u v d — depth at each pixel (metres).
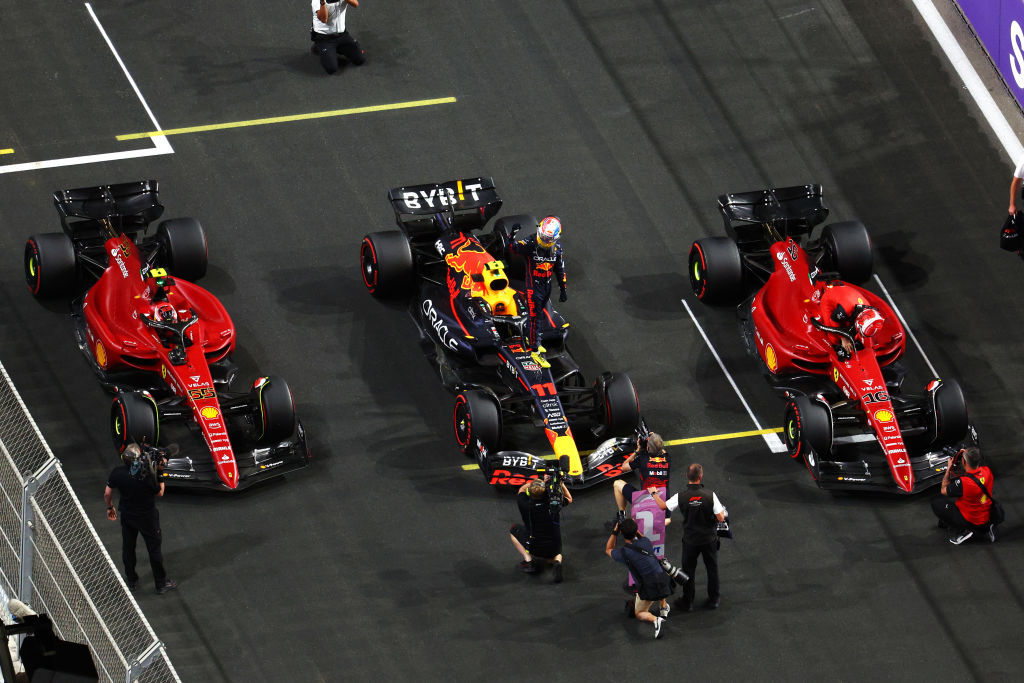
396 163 89.38
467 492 72.75
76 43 94.69
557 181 89.25
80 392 76.00
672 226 87.44
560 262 74.81
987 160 92.81
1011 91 95.56
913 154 92.88
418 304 80.19
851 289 74.69
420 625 66.38
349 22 98.00
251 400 73.25
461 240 77.62
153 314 72.06
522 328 73.75
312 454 74.19
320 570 68.62
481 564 69.31
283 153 89.38
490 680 63.97
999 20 95.69
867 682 64.69
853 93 96.25
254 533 70.19
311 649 65.12
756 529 71.88
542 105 93.81
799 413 72.88
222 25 96.81
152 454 64.94
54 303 80.38
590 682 64.00
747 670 64.88
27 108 90.38
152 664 51.12
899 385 77.44
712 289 81.88
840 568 70.06
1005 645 66.69
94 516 70.50
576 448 71.94
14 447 60.19
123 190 80.44
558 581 68.31
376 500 72.19
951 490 69.50
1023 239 83.44
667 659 65.19
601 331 81.62
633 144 92.06
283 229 85.31
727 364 80.25
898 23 100.62
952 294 85.06
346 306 81.81
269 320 80.56
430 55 96.25
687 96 95.25
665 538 70.81
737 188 89.94
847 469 73.25
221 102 91.88
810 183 90.69
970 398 79.50
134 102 91.38
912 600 68.62
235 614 66.44
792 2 101.88
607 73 96.31
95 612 51.03
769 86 96.38
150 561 66.25
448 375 76.50
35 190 85.81
